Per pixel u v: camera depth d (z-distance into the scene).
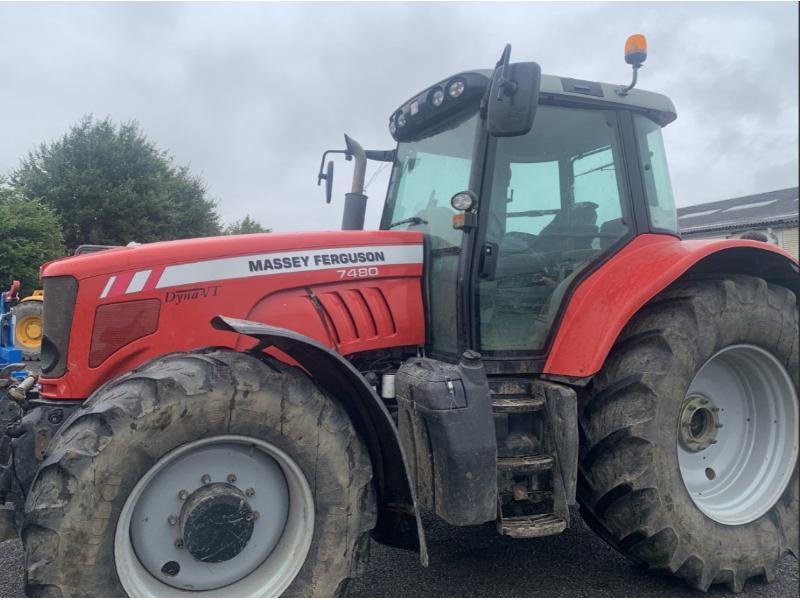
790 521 3.11
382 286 3.05
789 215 18.48
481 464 2.51
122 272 2.62
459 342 2.87
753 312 3.06
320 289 2.93
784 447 3.22
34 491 2.09
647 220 3.26
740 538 2.95
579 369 2.77
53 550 2.02
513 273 3.03
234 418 2.27
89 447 2.08
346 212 4.03
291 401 2.35
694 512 2.84
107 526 2.09
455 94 3.02
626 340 2.92
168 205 23.73
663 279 2.84
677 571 2.81
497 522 2.63
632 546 2.86
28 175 22.09
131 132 23.58
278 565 2.41
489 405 2.59
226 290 2.74
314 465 2.39
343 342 2.93
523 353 2.99
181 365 2.28
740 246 3.03
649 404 2.76
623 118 3.26
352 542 2.42
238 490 2.36
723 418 3.28
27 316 7.80
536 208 3.09
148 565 2.26
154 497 2.26
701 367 2.94
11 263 16.28
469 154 3.05
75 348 2.56
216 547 2.27
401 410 2.78
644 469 2.73
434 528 3.68
